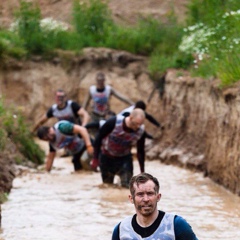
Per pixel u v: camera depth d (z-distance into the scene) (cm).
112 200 2644
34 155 3722
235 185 2816
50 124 4781
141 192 1345
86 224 2238
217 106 3188
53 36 5028
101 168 2959
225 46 3469
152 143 4178
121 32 5072
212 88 3291
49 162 3422
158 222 1349
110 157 2927
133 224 1360
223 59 3300
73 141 3406
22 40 4906
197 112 3706
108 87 4203
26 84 4847
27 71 4866
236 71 3033
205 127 3544
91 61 4906
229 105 2961
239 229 2172
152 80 4709
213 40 3706
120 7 5575
